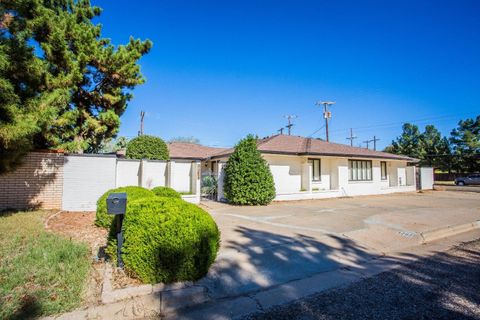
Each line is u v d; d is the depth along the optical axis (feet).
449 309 10.84
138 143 48.19
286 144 56.34
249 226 25.79
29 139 24.91
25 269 12.47
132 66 40.57
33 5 30.48
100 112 42.39
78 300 10.53
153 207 13.12
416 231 23.62
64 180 31.58
